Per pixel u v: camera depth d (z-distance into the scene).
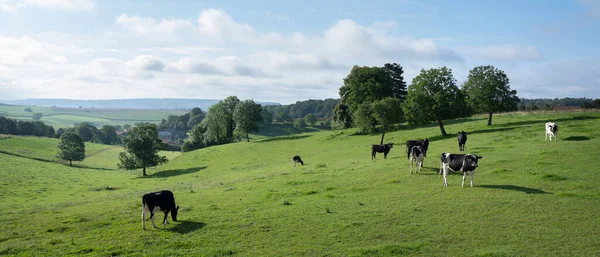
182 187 36.84
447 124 66.38
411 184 23.70
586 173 22.31
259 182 30.44
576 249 12.84
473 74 54.25
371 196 21.52
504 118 62.72
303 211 19.25
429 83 51.38
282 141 79.50
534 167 25.06
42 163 89.00
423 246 13.76
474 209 17.64
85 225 18.80
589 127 40.50
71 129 197.62
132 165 68.38
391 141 56.00
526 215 16.38
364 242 14.55
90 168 91.56
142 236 16.47
